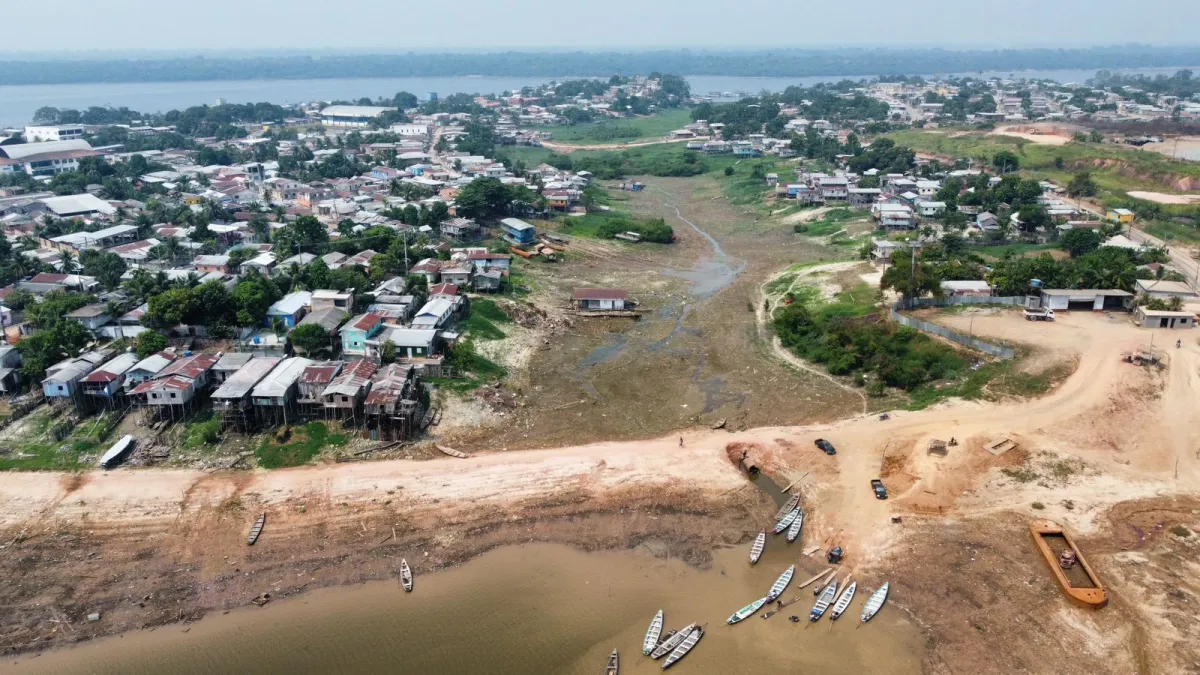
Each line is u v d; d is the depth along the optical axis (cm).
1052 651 5612
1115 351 9450
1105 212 17350
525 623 5950
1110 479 7444
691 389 9969
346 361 9781
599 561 6644
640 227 18200
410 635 5834
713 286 14400
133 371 8731
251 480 7606
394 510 7238
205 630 5888
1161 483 7375
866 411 9056
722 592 6269
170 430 8319
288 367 8894
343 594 6256
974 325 10431
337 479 7650
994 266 12588
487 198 17562
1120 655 5550
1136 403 8425
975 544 6719
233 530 6950
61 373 8562
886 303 11662
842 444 8294
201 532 6919
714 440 8519
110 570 6475
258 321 10575
